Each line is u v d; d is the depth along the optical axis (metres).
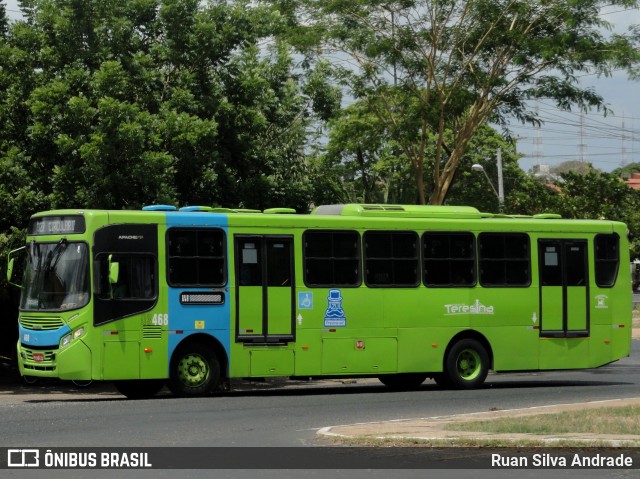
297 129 30.11
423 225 22.69
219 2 27.88
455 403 19.47
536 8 28.19
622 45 27.59
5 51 25.66
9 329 28.31
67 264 19.98
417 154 32.16
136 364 19.92
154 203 24.70
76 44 26.27
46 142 25.20
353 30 28.56
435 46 28.34
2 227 24.86
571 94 28.45
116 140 24.06
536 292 23.61
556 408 17.25
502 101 28.86
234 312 20.77
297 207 28.78
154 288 20.14
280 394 21.94
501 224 23.41
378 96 29.58
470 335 23.11
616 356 24.36
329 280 21.69
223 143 27.39
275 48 29.78
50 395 23.50
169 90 26.84
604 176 47.84
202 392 20.58
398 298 22.31
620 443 12.95
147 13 26.94
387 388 24.09
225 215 20.91
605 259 24.41
